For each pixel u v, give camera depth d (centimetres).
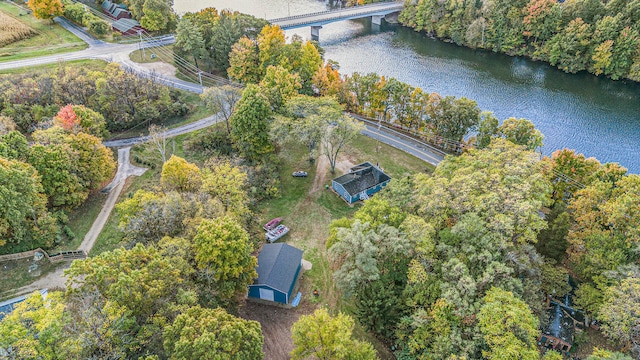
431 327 3931
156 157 7369
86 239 5644
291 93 8150
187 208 4984
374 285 4334
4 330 3023
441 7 14250
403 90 8369
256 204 6656
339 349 3569
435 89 11212
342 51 13525
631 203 4572
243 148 7275
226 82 10175
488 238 4109
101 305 3494
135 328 3622
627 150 8812
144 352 3591
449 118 7769
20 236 4962
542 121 9806
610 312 3972
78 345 3141
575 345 4522
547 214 5731
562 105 10500
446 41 14512
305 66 9331
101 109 7762
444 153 7994
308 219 6469
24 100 7538
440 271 4144
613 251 4538
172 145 7738
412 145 8256
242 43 9619
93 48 10981
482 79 11806
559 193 6188
